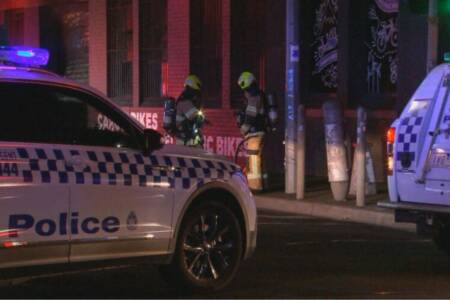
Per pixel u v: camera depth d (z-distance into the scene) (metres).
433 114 21.69
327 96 42.78
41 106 16.53
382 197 33.91
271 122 36.69
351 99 41.25
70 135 16.78
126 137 17.66
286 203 33.62
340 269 21.80
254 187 36.53
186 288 18.50
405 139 22.19
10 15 66.62
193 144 35.50
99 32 57.78
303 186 34.06
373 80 41.25
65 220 16.22
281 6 43.38
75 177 16.36
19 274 15.84
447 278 20.77
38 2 63.12
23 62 18.78
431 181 21.55
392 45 40.12
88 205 16.56
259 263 22.53
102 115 17.38
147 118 53.19
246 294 18.73
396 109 38.81
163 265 18.41
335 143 33.00
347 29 41.12
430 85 22.12
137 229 17.36
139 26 53.97
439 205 21.48
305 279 20.47
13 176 15.50
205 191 18.69
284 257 23.45
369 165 34.44
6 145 15.71
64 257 16.34
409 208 21.89
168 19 51.03
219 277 18.97
